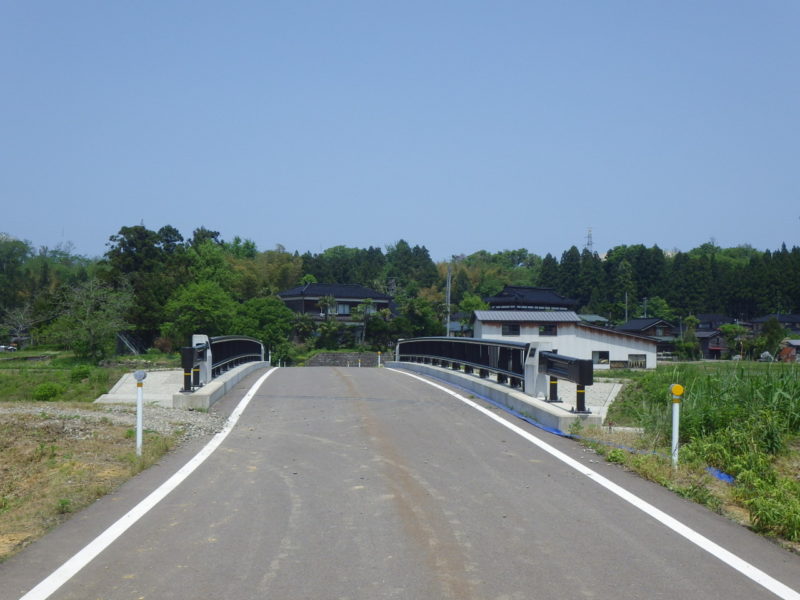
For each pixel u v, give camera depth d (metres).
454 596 4.01
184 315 48.75
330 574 4.36
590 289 93.88
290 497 6.21
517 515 5.70
